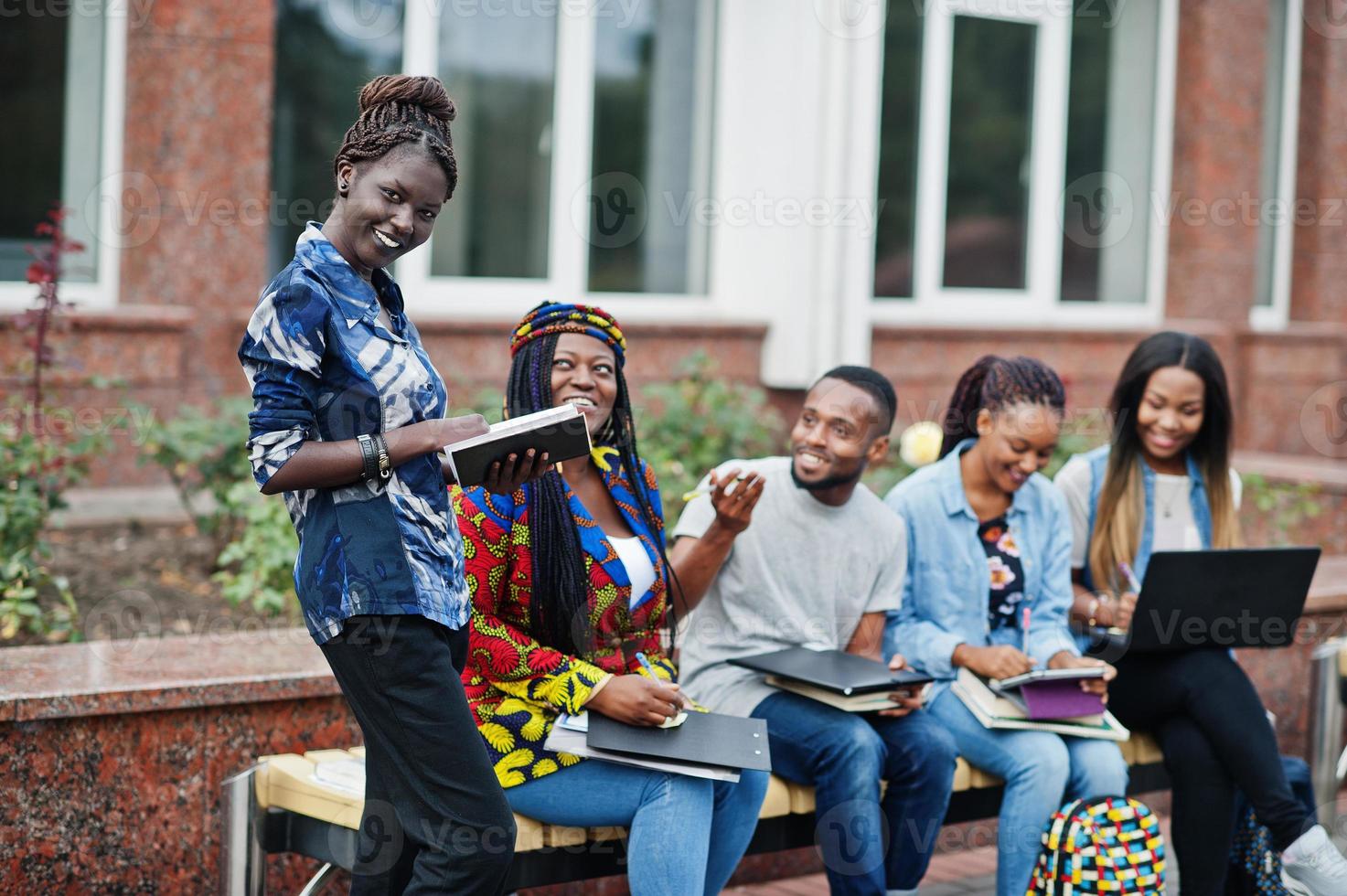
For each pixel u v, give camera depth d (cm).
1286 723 574
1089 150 1098
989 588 429
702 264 967
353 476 276
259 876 349
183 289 753
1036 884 394
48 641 500
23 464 520
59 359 658
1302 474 801
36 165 758
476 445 284
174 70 745
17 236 759
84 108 763
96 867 364
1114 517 468
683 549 387
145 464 602
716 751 335
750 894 478
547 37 901
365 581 278
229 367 766
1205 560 422
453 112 290
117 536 655
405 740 285
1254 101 1112
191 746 375
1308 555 435
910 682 380
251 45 761
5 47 748
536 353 357
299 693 384
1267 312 1202
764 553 402
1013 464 420
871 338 966
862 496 412
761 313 941
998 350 1013
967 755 409
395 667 281
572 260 916
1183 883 424
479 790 288
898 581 415
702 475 684
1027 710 403
